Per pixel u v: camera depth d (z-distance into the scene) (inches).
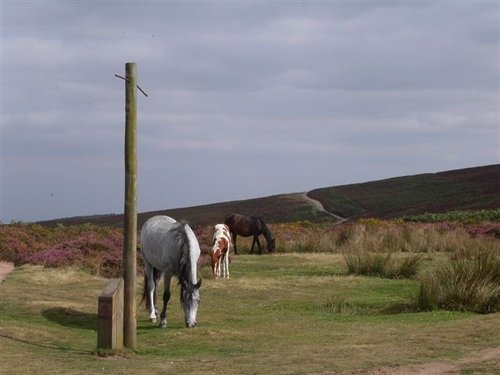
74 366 355.6
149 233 507.5
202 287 682.2
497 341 401.4
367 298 617.3
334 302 591.8
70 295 624.7
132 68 414.6
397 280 725.3
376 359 364.5
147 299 520.1
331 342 422.9
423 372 334.3
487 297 549.0
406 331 451.5
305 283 705.6
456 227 1214.9
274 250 1070.4
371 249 1029.2
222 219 2399.1
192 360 373.7
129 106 414.3
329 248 1077.8
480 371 330.3
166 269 493.0
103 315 394.9
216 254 754.2
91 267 792.9
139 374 337.7
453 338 415.5
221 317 532.1
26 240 1002.1
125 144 415.8
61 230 1206.3
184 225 485.7
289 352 390.0
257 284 697.6
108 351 389.7
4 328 453.4
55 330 467.5
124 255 415.5
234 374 335.3
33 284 687.7
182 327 493.4
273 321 511.5
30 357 374.9
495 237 1122.0
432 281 580.4
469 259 734.5
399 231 1111.6
